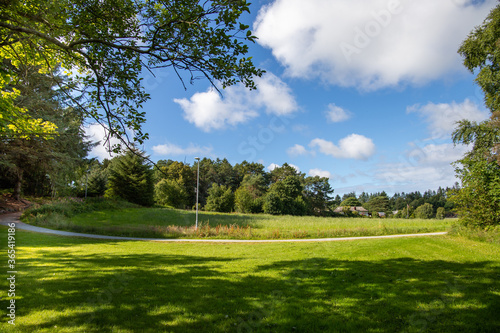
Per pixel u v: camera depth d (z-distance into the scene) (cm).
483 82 1753
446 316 433
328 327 394
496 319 422
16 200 3030
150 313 436
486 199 1435
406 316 433
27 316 409
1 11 503
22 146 2009
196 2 516
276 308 467
